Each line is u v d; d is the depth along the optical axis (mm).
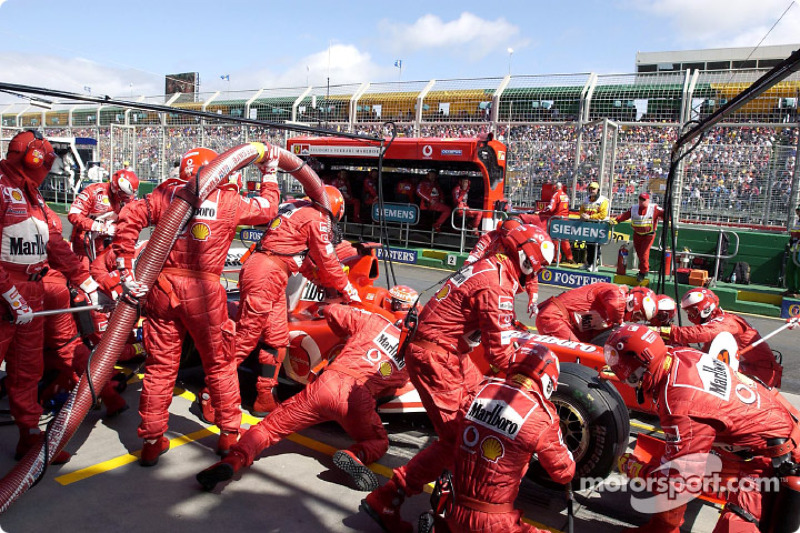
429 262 13688
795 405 5789
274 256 4621
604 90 15141
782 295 10492
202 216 3773
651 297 5246
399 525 3227
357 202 15672
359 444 3756
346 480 3893
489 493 2666
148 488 3633
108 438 4301
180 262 3779
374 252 5531
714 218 13547
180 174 4000
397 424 4949
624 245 11703
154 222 3877
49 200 21734
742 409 2988
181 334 3900
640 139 14742
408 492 3215
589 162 14805
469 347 3402
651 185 14141
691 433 2928
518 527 2713
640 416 5309
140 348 5457
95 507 3389
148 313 3836
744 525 2992
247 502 3545
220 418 4031
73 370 4535
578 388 3660
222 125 19812
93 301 4477
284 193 16656
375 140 5500
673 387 2998
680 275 10969
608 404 3611
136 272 3613
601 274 11523
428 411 3420
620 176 14500
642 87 14688
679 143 4980
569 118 15586
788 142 13227
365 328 4102
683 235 12039
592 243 11703
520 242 3209
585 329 5473
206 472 3447
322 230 4707
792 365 7277
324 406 3732
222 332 3945
